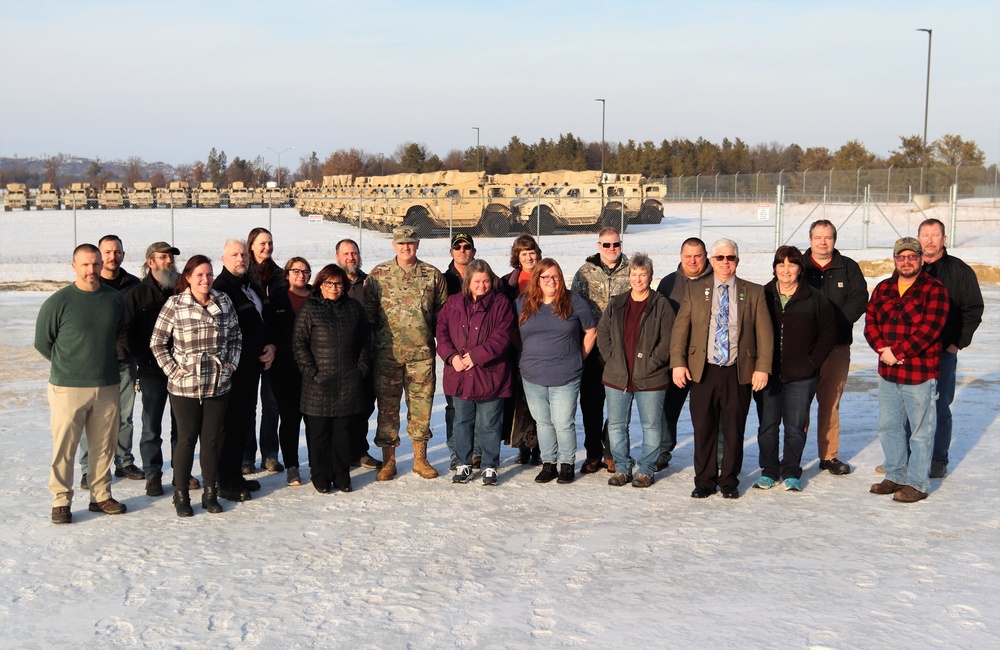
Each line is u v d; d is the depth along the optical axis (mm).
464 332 7137
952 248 32875
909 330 6594
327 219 53969
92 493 6539
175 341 6461
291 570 5348
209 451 6531
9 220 52594
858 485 7121
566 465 7281
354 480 7480
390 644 4316
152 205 71000
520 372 7375
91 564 5484
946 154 66688
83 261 6281
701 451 6828
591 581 5113
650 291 7051
